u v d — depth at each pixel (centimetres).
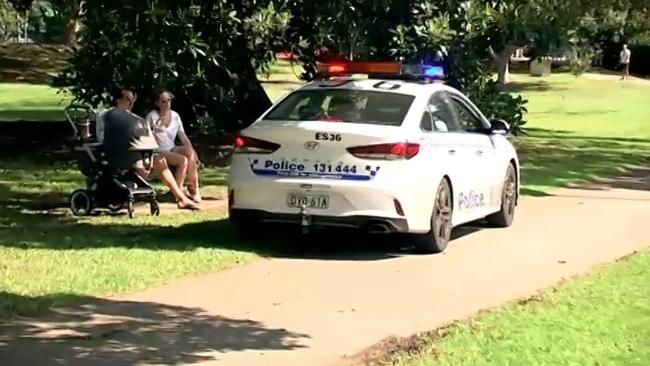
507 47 1880
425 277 902
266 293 823
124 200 1144
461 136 1070
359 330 716
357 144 938
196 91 1756
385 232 958
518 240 1111
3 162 1650
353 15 1495
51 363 620
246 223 997
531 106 3847
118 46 1444
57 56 5038
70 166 1616
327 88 1029
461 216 1064
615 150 2300
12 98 3288
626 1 2919
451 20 1504
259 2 1559
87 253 941
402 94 1009
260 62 1773
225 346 668
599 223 1238
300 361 639
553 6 1641
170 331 700
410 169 945
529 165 1916
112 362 625
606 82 5294
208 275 880
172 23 1377
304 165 952
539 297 817
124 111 1136
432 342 678
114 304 769
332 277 892
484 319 743
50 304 755
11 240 997
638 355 664
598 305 796
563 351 668
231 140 1891
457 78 1574
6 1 2155
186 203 1205
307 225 959
